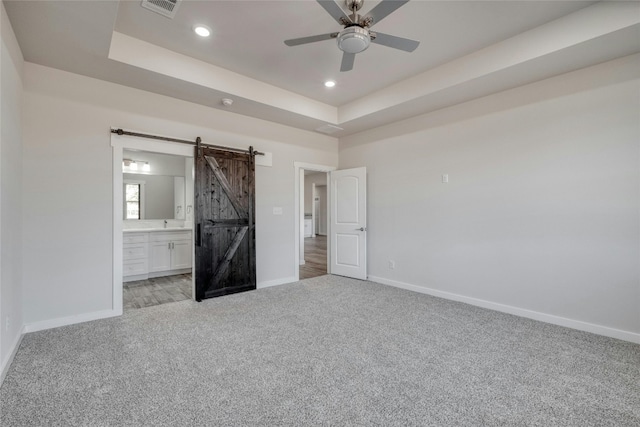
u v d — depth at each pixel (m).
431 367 2.19
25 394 1.84
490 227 3.53
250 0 2.30
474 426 1.59
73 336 2.69
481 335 2.75
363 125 4.70
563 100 3.00
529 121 3.22
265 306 3.57
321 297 3.95
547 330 2.88
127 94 3.30
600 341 2.64
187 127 3.74
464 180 3.76
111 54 2.71
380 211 4.79
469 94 3.49
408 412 1.70
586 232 2.88
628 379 2.04
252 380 2.02
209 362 2.25
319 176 11.87
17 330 2.48
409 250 4.37
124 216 5.52
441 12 2.44
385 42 2.23
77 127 3.02
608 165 2.76
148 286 4.52
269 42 2.89
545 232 3.12
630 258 2.66
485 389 1.92
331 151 5.42
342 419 1.64
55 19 2.17
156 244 5.07
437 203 4.04
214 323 3.03
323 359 2.30
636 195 2.63
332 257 5.42
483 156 3.59
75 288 3.01
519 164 3.30
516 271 3.32
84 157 3.06
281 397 1.84
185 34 2.77
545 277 3.12
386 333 2.79
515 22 2.58
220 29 2.69
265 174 4.52
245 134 4.28
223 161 4.00
